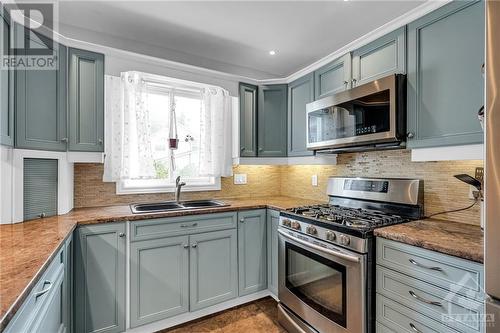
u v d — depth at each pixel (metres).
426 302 1.21
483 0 1.26
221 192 2.82
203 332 1.92
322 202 2.56
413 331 1.26
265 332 1.93
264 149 2.67
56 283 1.24
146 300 1.86
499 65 0.78
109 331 1.73
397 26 1.62
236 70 2.84
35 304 0.94
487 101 0.81
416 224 1.56
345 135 1.85
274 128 2.67
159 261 1.91
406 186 1.79
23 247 1.16
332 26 2.05
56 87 1.75
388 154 2.02
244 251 2.30
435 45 1.44
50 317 1.15
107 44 2.20
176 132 2.57
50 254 1.08
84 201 2.18
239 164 2.67
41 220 1.66
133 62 2.11
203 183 2.73
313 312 1.74
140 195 2.40
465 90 1.31
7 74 1.45
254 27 2.07
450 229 1.43
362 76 1.85
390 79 1.55
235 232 2.25
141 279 1.84
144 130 2.22
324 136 2.04
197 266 2.06
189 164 2.67
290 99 2.60
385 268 1.40
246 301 2.33
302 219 1.86
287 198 2.91
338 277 1.57
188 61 2.56
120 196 2.32
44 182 1.74
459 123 1.33
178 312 1.97
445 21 1.40
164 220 1.93
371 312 1.45
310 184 2.79
